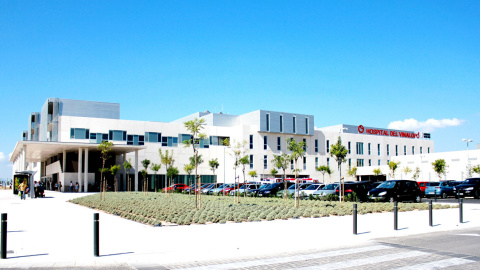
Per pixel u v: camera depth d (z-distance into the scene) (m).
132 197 33.59
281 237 12.10
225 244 10.96
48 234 12.95
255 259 9.18
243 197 34.97
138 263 8.81
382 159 79.69
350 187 29.84
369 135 78.75
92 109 68.31
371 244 11.16
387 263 8.60
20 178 43.22
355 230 12.72
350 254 9.69
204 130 66.56
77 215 19.72
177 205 23.42
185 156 64.25
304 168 69.94
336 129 83.62
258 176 65.25
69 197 38.50
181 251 10.05
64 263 8.74
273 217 17.20
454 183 37.53
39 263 8.73
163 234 12.77
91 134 57.25
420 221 16.14
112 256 9.45
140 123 61.19
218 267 8.34
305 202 25.84
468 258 9.11
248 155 63.97
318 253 9.86
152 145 61.75
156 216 17.92
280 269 8.10
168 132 63.34
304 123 70.88
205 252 9.97
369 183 31.41
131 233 13.03
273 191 36.38
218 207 21.67
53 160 67.69
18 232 13.43
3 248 9.15
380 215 18.56
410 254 9.63
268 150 66.94
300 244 11.03
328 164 72.94
